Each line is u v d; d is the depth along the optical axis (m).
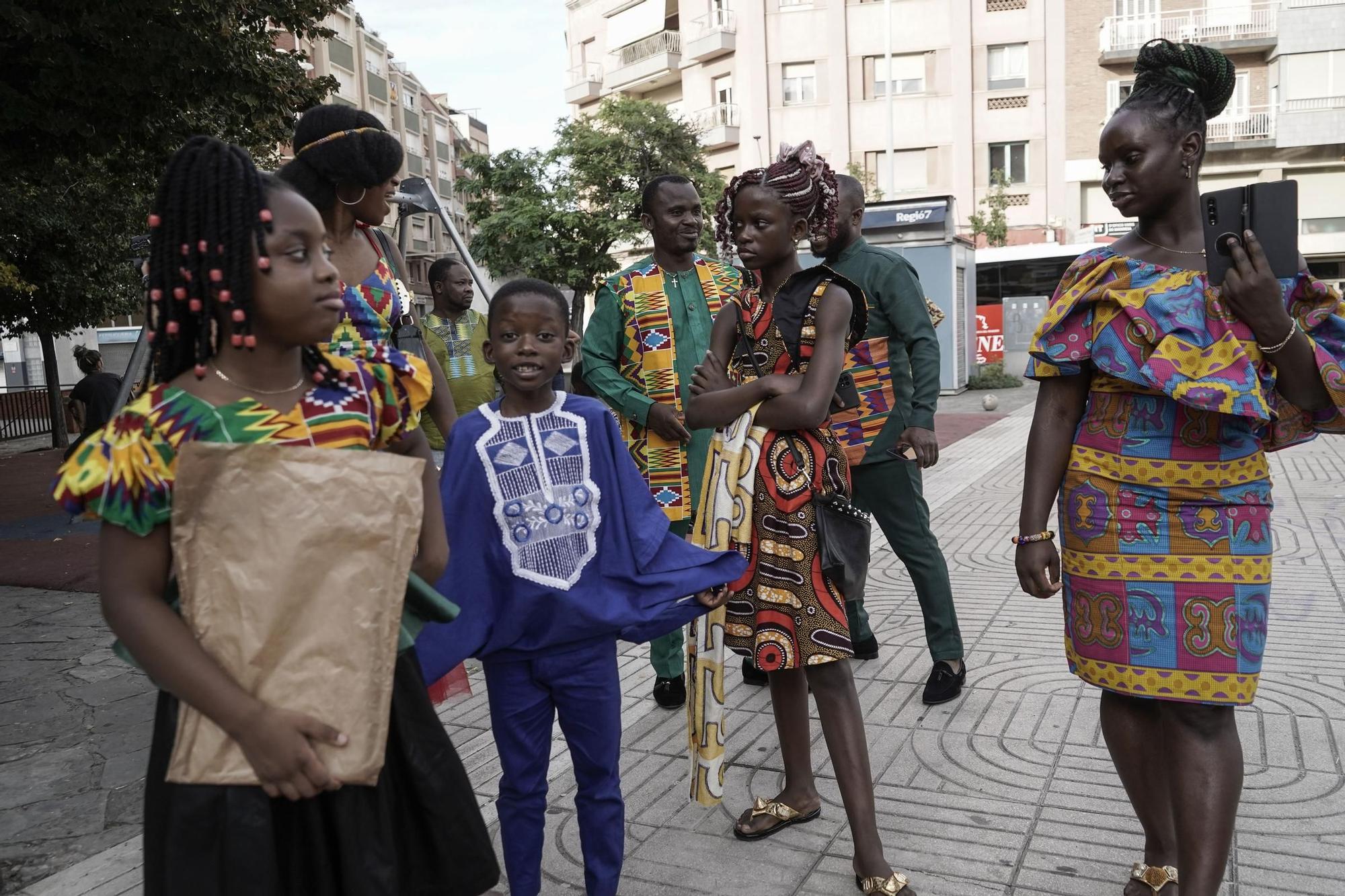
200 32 8.62
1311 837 2.84
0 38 7.62
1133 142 2.29
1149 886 2.56
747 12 36.53
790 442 2.76
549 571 2.49
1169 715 2.34
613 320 4.19
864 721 3.85
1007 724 3.76
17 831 3.32
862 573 2.76
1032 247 24.78
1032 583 2.50
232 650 1.47
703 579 2.56
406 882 1.70
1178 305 2.23
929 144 35.84
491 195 28.98
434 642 2.43
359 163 2.69
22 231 15.56
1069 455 2.47
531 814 2.57
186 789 1.49
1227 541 2.26
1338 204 34.09
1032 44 34.88
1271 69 33.72
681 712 4.09
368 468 1.54
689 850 2.94
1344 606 5.09
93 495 1.43
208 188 1.50
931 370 4.05
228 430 1.54
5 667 5.22
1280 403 2.38
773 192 2.77
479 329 5.68
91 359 13.47
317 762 1.48
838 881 2.73
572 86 44.69
